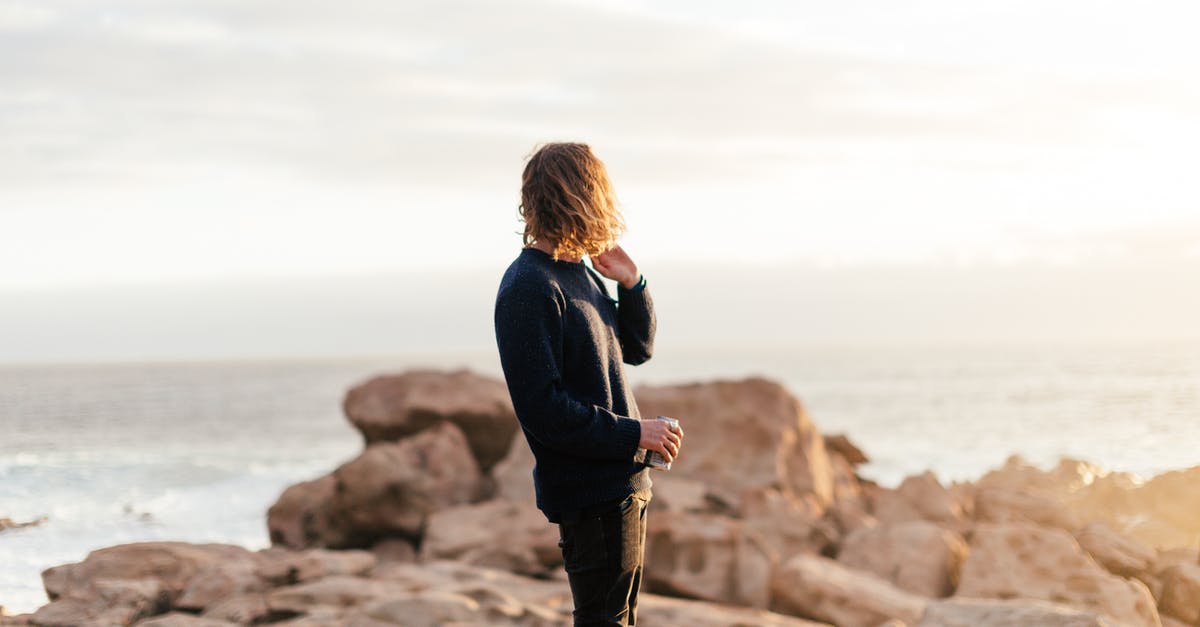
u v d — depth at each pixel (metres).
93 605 5.07
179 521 10.57
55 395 73.19
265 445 32.91
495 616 5.12
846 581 6.78
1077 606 5.28
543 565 8.42
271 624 5.21
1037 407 41.69
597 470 2.28
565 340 2.29
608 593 2.35
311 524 10.91
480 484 11.92
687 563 7.60
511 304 2.25
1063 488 8.31
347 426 43.16
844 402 52.28
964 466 22.83
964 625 4.35
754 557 7.48
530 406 2.20
